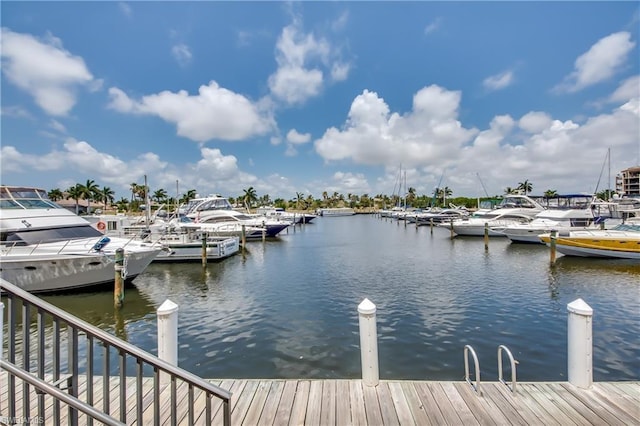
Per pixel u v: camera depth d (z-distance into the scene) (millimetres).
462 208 63000
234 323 9203
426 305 10508
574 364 4297
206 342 7938
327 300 11227
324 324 8977
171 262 18891
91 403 2445
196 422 3701
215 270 16906
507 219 31078
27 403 2451
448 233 37031
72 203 77812
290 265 18172
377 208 113875
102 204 83312
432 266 17500
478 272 15789
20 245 12062
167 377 4609
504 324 8797
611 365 6637
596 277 14508
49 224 13109
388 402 4031
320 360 6996
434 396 4137
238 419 3768
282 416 3805
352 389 4336
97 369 6863
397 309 10117
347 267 17453
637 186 62219
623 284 13219
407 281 13992
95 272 12156
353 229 45844
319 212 90188
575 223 25578
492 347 7453
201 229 27594
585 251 18250
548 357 6949
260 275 15617
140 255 12844
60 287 12023
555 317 9312
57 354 2320
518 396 4094
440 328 8562
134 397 4223
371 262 18984
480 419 3670
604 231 19219
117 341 2414
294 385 4473
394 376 6301
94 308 10953
